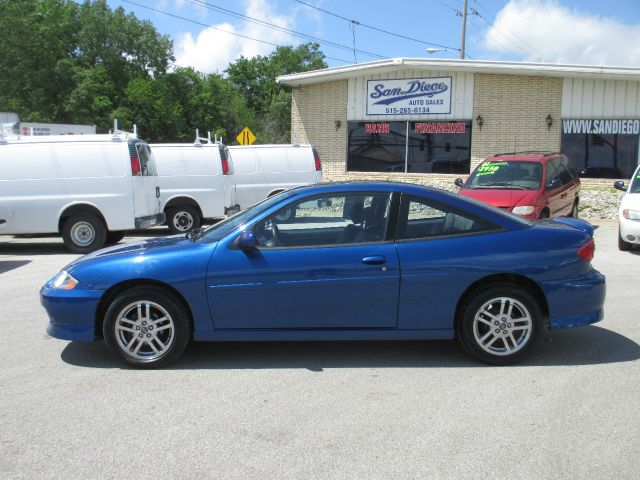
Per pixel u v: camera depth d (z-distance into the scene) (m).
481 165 12.48
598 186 18.28
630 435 3.67
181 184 14.02
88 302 4.83
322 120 21.42
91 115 46.62
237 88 72.12
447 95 19.72
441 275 4.78
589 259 4.98
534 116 18.94
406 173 20.50
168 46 53.91
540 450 3.48
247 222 4.94
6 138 11.50
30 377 4.73
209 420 3.91
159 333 4.91
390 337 4.88
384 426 3.81
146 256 4.87
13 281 8.64
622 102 18.12
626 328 6.00
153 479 3.20
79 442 3.61
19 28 43.12
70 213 11.36
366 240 4.88
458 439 3.62
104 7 51.88
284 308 4.81
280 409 4.09
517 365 4.94
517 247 4.85
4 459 3.41
